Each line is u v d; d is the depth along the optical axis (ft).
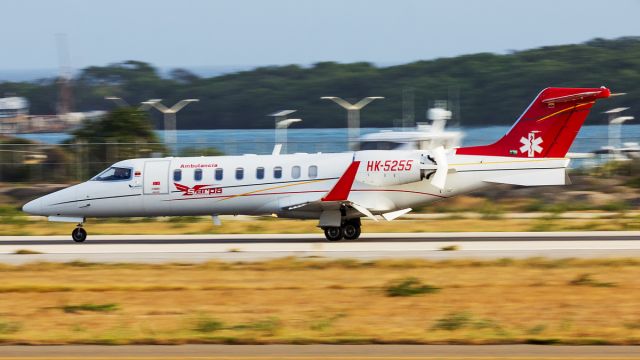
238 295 253.85
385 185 371.76
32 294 262.88
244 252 342.23
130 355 183.42
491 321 215.72
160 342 195.52
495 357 177.37
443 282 267.59
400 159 371.35
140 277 286.87
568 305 232.94
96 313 233.76
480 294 249.34
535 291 252.21
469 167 371.56
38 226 473.67
